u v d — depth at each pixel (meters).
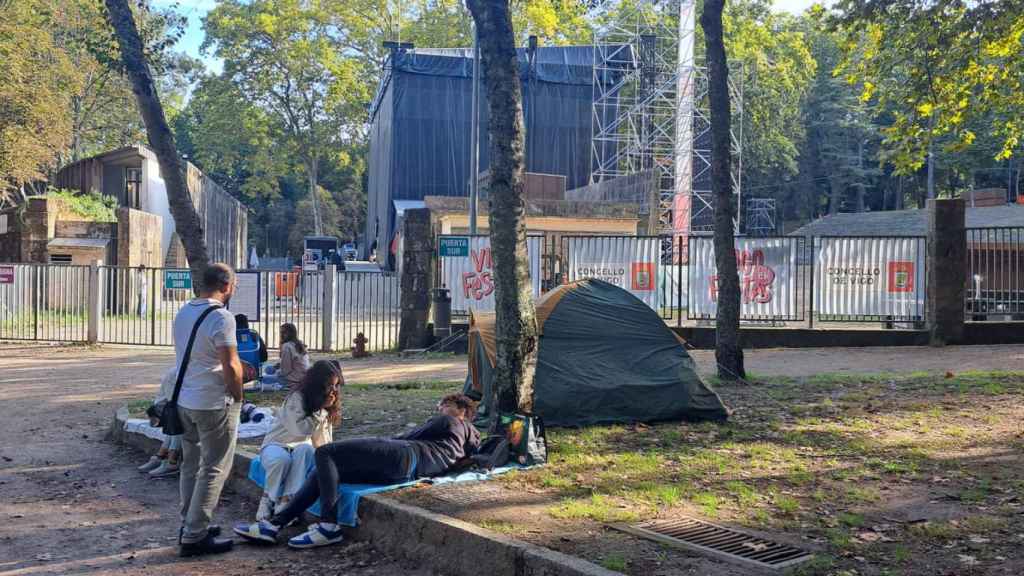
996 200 39.28
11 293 23.70
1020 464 6.87
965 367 13.70
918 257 17.56
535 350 7.63
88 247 30.59
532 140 51.88
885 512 5.72
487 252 18.72
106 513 6.75
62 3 35.66
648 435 8.35
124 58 11.12
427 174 50.34
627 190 34.84
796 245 18.03
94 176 39.34
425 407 10.22
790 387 11.37
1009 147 16.25
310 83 61.97
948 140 43.31
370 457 6.14
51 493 7.34
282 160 63.41
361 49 62.03
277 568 5.43
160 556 5.67
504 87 7.46
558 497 6.12
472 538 5.19
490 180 7.61
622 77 50.16
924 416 8.99
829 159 63.53
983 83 14.82
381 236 53.91
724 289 12.00
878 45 14.98
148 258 33.47
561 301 9.57
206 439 5.64
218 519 6.62
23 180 33.06
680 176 38.31
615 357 9.30
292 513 5.98
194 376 5.60
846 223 40.84
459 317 18.77
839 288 17.88
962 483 6.36
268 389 11.66
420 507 5.79
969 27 13.88
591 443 7.96
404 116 49.97
